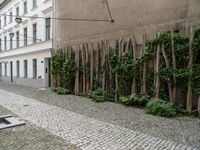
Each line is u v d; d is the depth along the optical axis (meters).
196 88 9.55
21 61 27.27
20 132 7.56
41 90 19.41
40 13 22.69
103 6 14.70
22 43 27.00
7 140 6.80
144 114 9.88
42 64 22.06
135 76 11.91
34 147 6.23
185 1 10.36
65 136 7.10
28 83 25.03
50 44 20.64
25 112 10.45
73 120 8.95
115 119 9.05
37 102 13.12
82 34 16.61
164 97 10.71
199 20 9.81
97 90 13.93
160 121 8.73
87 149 6.08
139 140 6.67
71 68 16.44
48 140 6.77
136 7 12.58
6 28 32.44
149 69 11.42
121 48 12.78
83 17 16.53
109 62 13.44
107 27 14.42
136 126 8.07
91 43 14.97
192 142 6.51
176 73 10.17
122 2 13.40
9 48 31.36
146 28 12.02
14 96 15.77
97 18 15.20
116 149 6.05
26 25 25.91
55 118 9.30
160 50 10.84
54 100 13.78
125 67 12.27
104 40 14.20
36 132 7.53
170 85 10.44
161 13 11.35
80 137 6.99
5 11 32.84
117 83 12.86
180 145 6.28
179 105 10.16
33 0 24.25
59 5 19.48
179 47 10.08
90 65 14.95
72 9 17.75
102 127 7.97
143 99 11.20
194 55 9.62
